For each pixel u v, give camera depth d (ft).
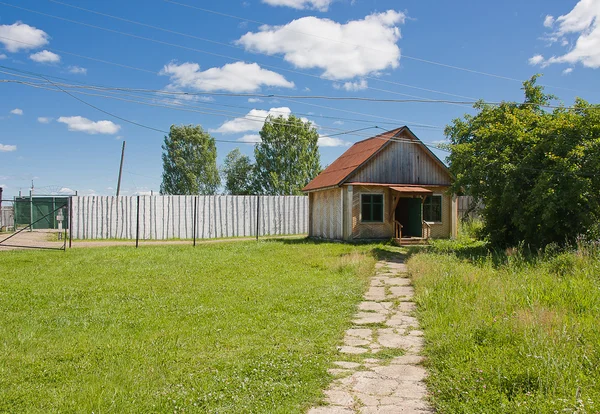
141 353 20.59
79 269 43.78
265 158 152.25
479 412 13.76
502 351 18.31
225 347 21.59
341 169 79.66
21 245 65.72
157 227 84.02
